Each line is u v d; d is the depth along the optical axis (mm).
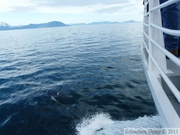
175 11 2340
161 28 1603
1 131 5684
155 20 2211
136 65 14047
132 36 43719
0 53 27672
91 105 7250
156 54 2225
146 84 9609
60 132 5473
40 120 6191
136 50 21891
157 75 2154
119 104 7254
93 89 9125
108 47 26547
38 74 13070
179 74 2055
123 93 8453
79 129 5582
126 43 30391
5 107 7379
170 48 2619
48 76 12281
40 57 21812
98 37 46500
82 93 8602
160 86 1889
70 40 43562
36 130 5645
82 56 20203
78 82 10430
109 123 5836
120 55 19094
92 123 5875
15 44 41531
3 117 6535
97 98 7930
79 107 7086
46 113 6660
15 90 9648
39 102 7730
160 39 2223
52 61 18391
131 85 9531
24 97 8453
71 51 25172
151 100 7559
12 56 23922
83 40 40875
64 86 9828
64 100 7863
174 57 1230
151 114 6316
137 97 7930
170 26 2408
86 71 13008
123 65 14336
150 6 2182
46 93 8844
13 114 6723
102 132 5352
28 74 13281
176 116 1384
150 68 2258
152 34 2215
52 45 34938
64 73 12812
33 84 10602
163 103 1573
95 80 10672
